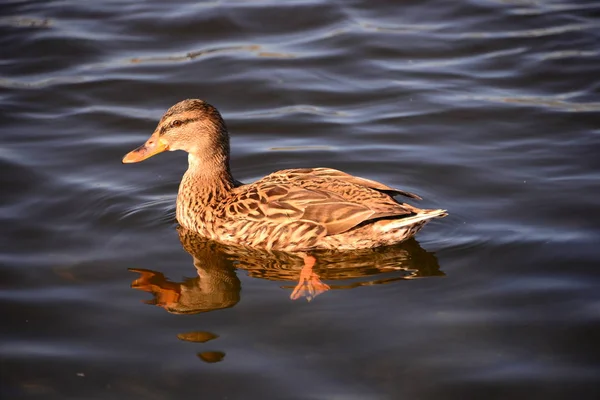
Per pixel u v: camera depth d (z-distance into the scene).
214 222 13.23
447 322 10.91
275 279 12.09
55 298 11.59
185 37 20.25
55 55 19.36
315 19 21.06
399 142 16.23
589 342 10.48
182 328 10.93
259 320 11.04
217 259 12.74
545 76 18.53
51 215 13.83
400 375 9.99
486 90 18.08
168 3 21.84
